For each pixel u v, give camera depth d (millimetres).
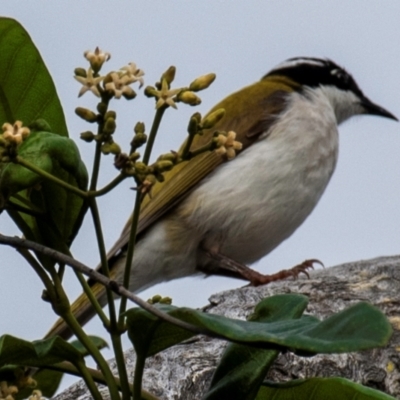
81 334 4285
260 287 8906
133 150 4094
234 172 12609
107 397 7020
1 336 4086
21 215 4766
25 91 5090
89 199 4125
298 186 12812
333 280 8648
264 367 4457
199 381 7090
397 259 9492
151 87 4090
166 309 4117
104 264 4195
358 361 7090
